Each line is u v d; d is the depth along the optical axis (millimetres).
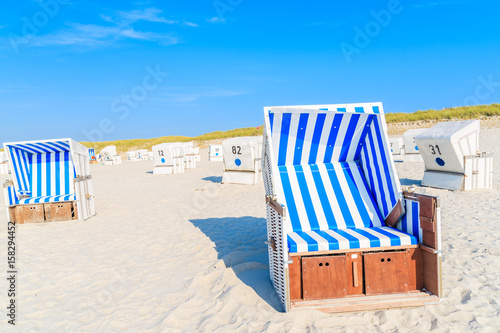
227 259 5020
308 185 4738
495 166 14727
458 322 3176
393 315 3297
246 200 10594
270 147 4082
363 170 4934
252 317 3369
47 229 7680
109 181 17781
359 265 3586
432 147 10570
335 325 3172
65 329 3398
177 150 20594
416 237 3678
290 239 3707
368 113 4297
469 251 4988
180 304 3801
